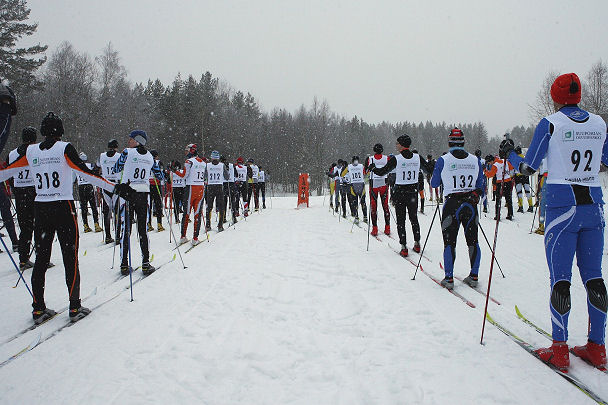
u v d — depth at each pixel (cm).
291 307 397
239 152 4722
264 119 6119
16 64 2497
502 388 243
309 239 807
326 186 5228
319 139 4881
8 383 257
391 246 708
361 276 508
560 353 265
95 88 3453
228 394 244
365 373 266
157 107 4653
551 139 276
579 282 466
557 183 274
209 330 338
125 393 243
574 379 250
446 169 454
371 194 823
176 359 288
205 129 4062
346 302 411
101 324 355
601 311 264
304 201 1736
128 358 289
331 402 235
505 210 1213
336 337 325
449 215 448
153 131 4172
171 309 392
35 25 2592
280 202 2208
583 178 269
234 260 611
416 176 624
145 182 536
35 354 298
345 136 7531
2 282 511
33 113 3028
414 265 562
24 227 569
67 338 326
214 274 525
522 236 767
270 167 5488
